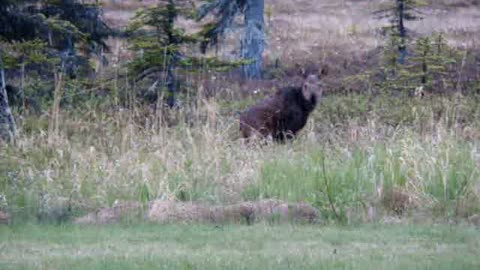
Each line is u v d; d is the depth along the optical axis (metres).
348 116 55.34
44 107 53.91
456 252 28.42
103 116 47.62
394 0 90.25
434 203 35.59
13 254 28.25
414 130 45.62
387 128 47.53
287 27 103.12
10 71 61.12
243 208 34.56
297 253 28.06
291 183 37.06
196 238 30.59
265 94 73.38
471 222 33.78
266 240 30.30
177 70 59.00
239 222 34.00
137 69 58.00
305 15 110.31
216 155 39.97
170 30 58.06
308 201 35.91
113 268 25.84
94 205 36.19
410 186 36.81
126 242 30.14
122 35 71.69
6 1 53.44
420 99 57.88
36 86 58.31
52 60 54.22
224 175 38.53
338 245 29.62
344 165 38.66
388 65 71.81
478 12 110.12
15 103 54.66
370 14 108.62
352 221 33.75
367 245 29.62
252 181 37.66
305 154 41.41
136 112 48.16
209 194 36.94
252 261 26.69
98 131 46.22
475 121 48.59
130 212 34.59
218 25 76.06
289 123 49.75
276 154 41.62
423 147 40.47
